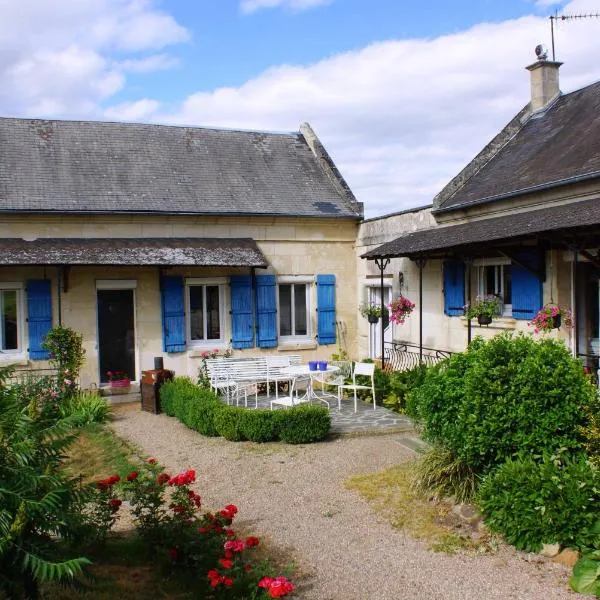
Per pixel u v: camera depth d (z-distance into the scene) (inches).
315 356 589.9
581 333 377.4
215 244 539.5
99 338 524.4
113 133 591.5
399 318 474.3
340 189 605.3
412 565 199.9
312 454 325.7
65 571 141.6
